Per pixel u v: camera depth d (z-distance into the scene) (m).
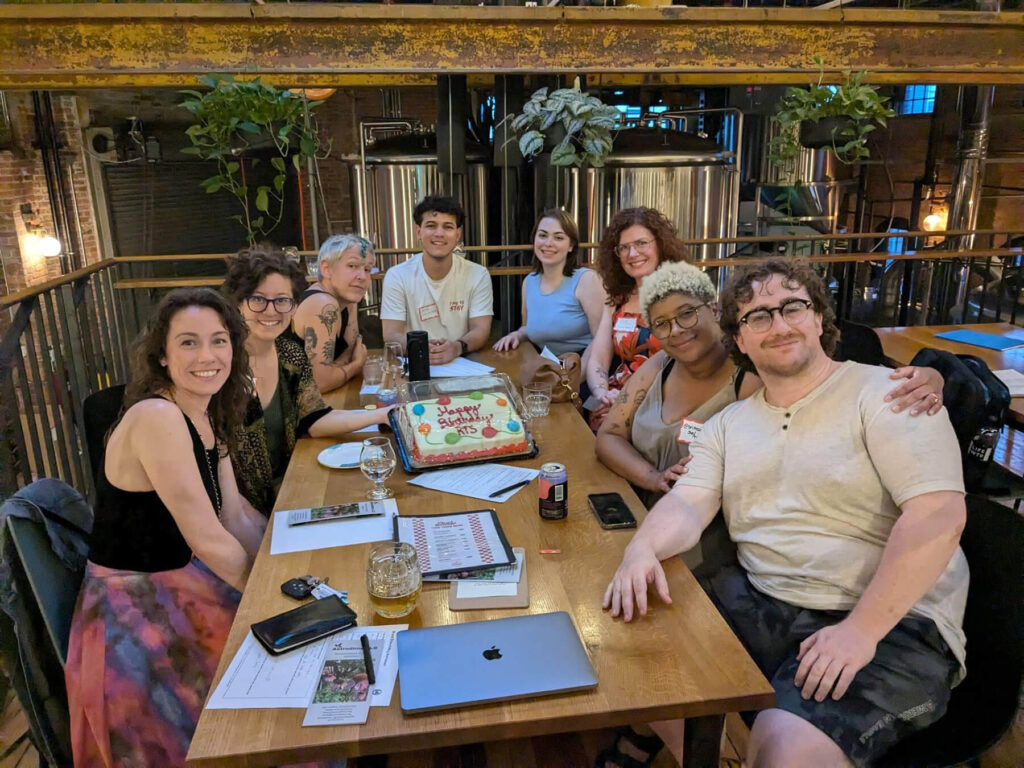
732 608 1.71
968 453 2.33
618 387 2.84
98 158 7.11
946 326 3.69
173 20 3.32
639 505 1.82
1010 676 1.41
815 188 7.16
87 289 3.48
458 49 3.51
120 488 1.68
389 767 1.71
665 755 1.73
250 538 1.95
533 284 3.45
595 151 3.85
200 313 1.71
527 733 1.13
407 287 3.34
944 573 1.55
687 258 2.84
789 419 1.67
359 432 2.38
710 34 3.62
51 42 3.29
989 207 9.17
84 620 1.67
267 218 8.68
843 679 1.38
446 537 1.62
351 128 8.76
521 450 2.12
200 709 1.67
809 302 1.60
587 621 1.36
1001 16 3.68
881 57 3.74
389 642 1.31
